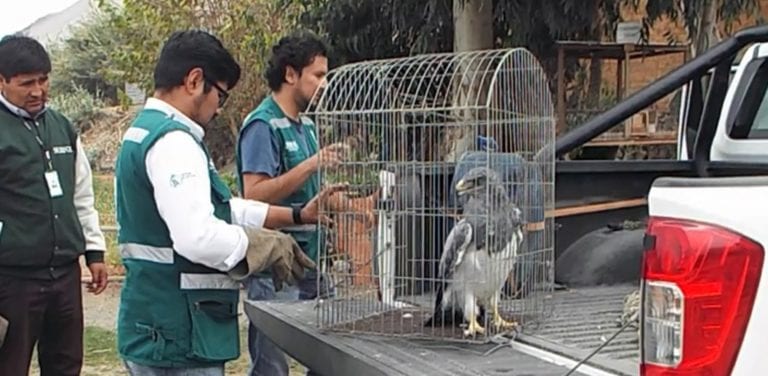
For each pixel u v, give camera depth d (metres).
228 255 2.55
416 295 2.81
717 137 3.77
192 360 2.63
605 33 7.64
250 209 2.95
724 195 1.64
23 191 3.76
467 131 2.63
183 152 2.53
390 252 2.84
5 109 3.77
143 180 2.59
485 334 2.54
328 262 2.91
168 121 2.59
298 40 3.67
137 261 2.64
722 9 6.92
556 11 6.96
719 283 1.60
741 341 1.58
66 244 3.93
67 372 4.05
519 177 2.75
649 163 3.67
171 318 2.61
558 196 3.52
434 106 2.71
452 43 7.55
